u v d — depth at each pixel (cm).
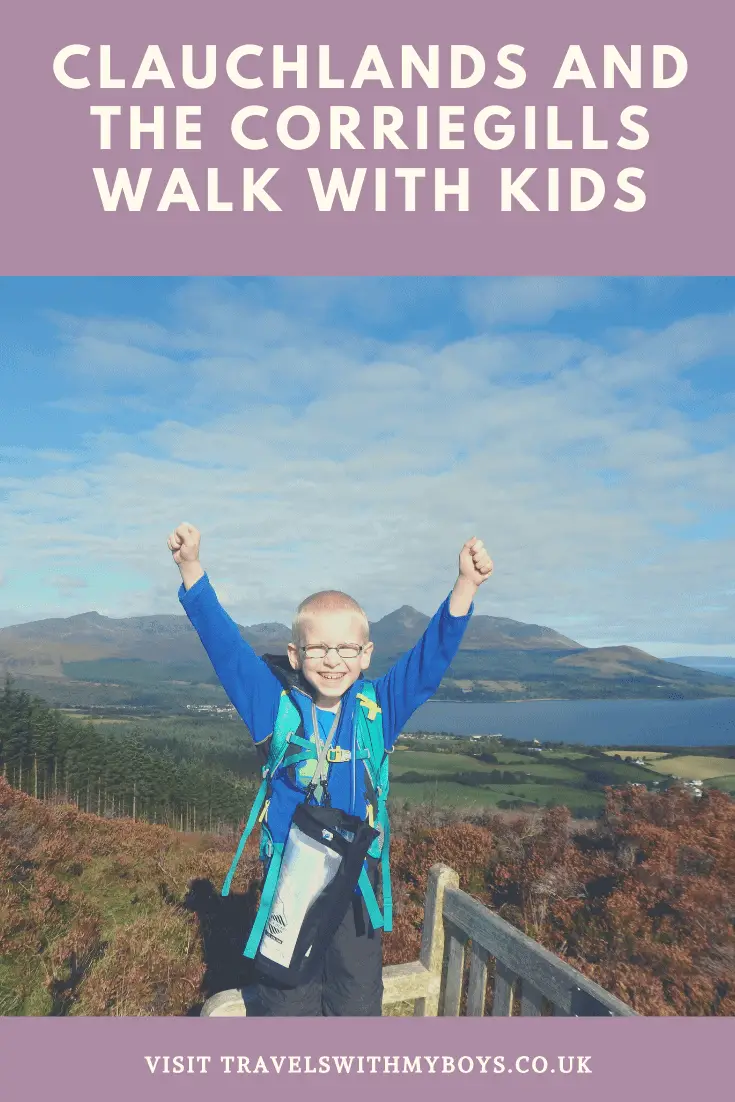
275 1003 263
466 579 254
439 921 328
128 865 816
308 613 262
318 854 247
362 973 258
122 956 545
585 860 653
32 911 621
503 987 274
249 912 651
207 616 263
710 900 536
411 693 263
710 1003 453
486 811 863
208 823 5803
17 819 875
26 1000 484
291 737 261
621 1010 211
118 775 6041
